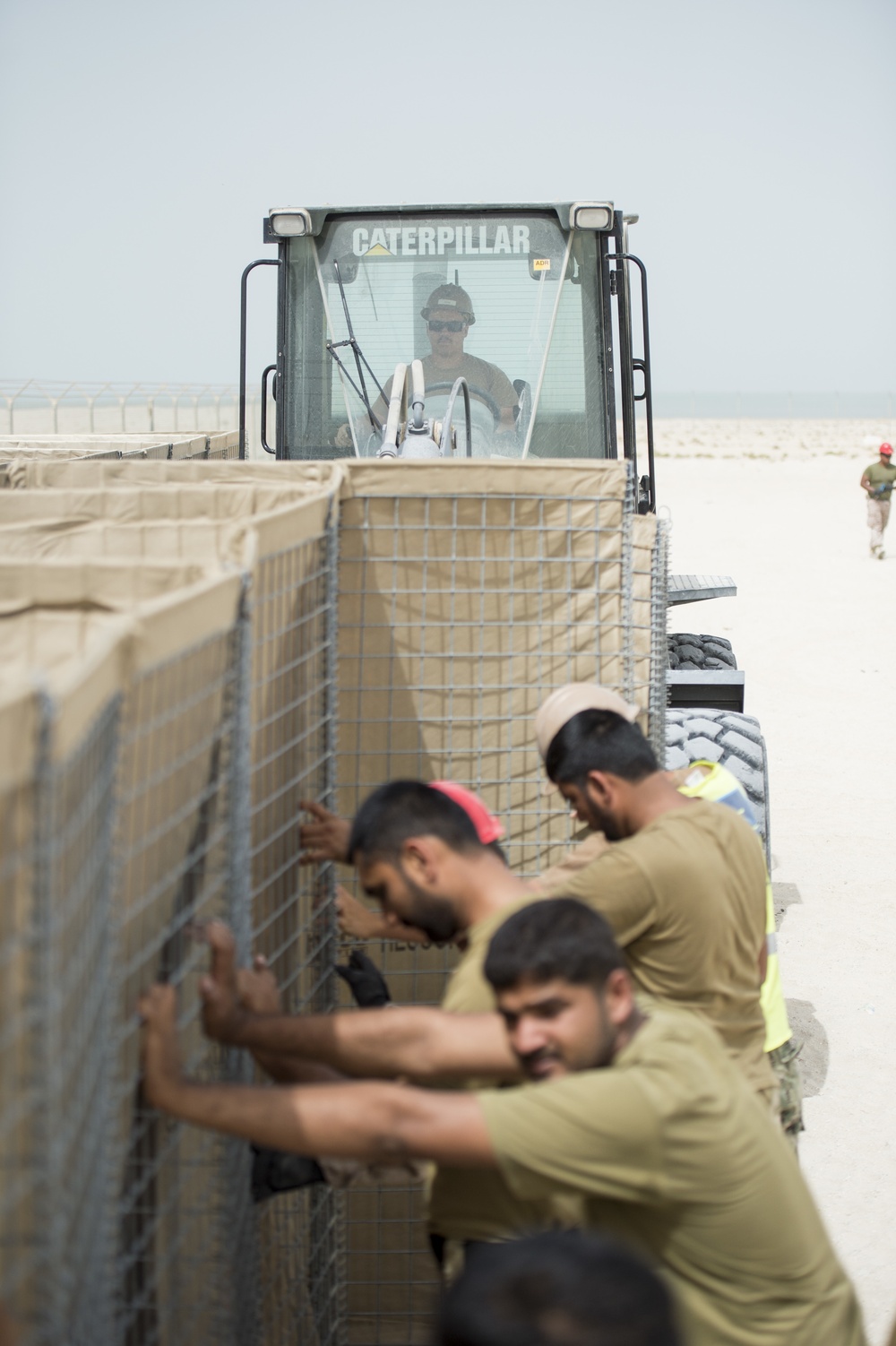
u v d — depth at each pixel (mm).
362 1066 6668
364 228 19438
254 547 6922
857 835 23391
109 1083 4965
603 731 8945
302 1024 6648
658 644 11094
